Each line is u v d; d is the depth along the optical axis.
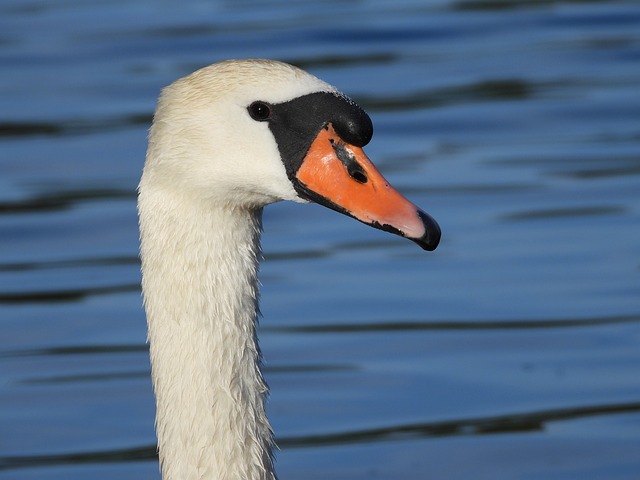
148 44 23.84
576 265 15.62
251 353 8.51
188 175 8.35
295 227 17.19
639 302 14.71
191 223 8.38
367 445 12.27
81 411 12.95
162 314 8.44
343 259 16.11
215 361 8.40
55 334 14.38
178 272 8.39
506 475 11.81
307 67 22.77
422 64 22.98
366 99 21.28
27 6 26.50
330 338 14.20
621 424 12.56
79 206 17.80
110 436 12.57
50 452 12.30
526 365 13.55
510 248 16.16
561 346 13.88
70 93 21.64
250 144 8.33
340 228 17.12
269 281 15.51
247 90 8.35
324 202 8.35
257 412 8.52
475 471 11.88
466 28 24.84
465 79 22.27
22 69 22.77
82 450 12.33
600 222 16.83
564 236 16.44
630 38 24.19
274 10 26.19
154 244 8.43
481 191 17.91
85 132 20.12
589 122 20.36
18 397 13.18
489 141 19.73
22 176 18.66
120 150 19.45
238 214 8.45
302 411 12.87
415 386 13.25
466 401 12.98
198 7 26.42
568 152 19.23
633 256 15.80
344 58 23.30
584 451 12.16
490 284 15.27
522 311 14.61
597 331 14.15
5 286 15.56
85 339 14.29
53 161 19.12
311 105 8.36
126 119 20.58
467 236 16.55
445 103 21.19
